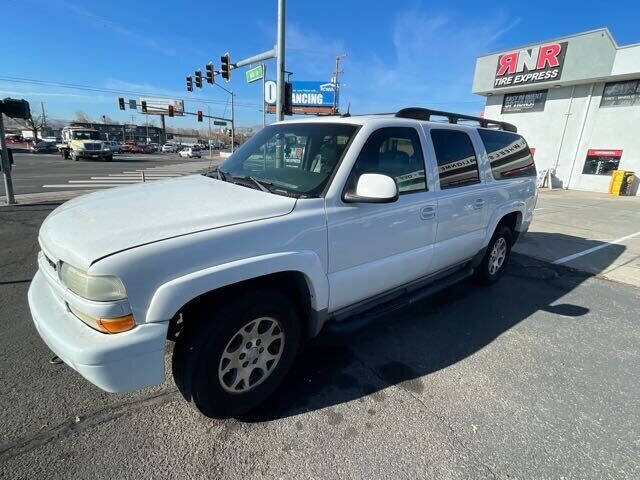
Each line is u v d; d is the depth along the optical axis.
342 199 2.50
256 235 2.09
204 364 2.04
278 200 2.33
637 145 17.38
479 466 2.01
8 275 4.54
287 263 2.20
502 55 21.05
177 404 2.42
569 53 18.27
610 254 6.40
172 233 1.90
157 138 101.31
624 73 16.52
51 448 2.04
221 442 2.12
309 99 45.72
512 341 3.36
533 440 2.20
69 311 1.97
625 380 2.83
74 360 1.74
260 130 3.61
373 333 3.45
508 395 2.61
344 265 2.59
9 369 2.70
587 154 19.11
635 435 2.27
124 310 1.74
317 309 2.48
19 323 3.35
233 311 2.08
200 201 2.32
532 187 4.90
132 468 1.93
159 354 1.83
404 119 3.08
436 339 3.36
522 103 21.62
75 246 1.86
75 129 33.62
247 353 2.25
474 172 3.80
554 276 5.20
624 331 3.63
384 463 2.01
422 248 3.21
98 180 17.20
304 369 2.85
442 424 2.31
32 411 2.30
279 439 2.16
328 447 2.11
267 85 15.04
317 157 2.71
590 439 2.22
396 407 2.45
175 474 1.91
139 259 1.75
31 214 8.20
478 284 4.70
